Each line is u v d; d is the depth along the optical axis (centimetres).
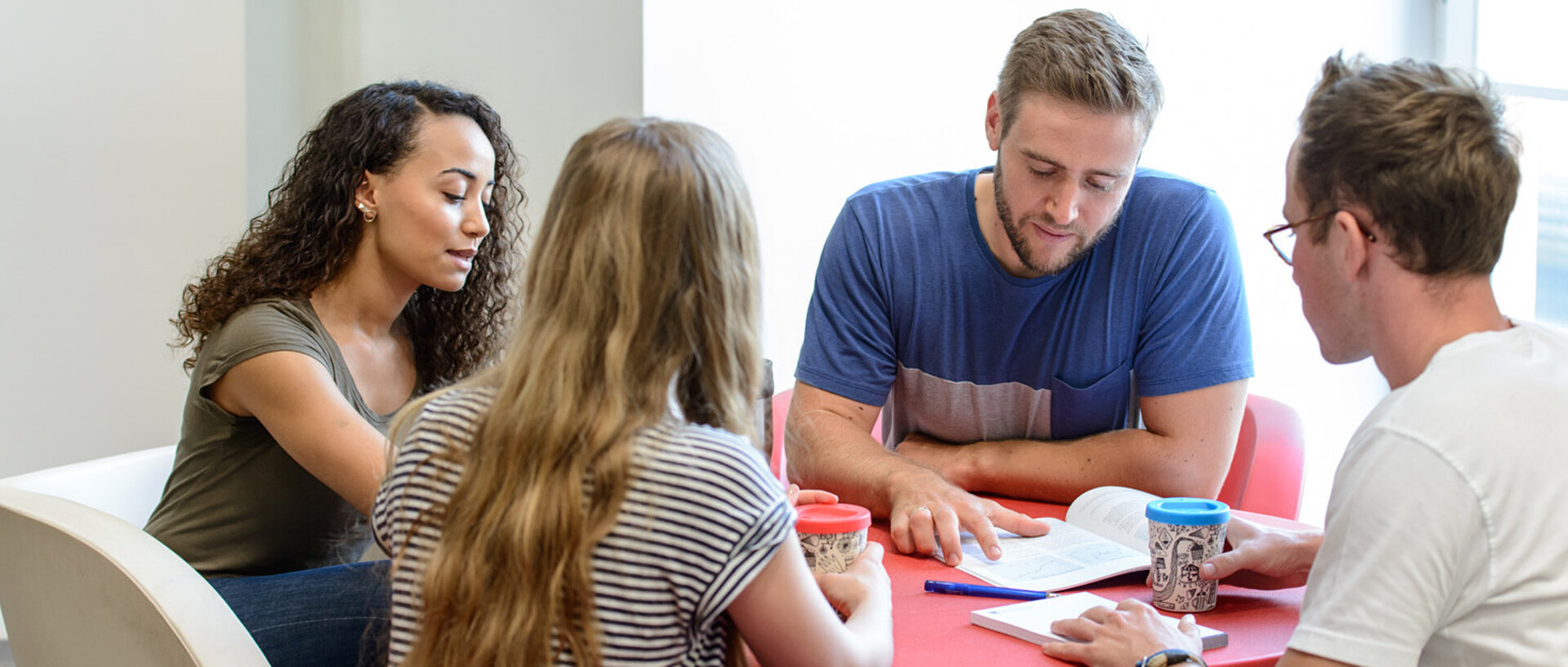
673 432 80
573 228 84
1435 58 306
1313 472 305
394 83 149
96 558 105
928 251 172
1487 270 87
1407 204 85
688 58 239
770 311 256
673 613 79
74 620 111
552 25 234
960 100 272
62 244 224
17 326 222
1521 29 295
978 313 173
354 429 128
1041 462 165
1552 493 80
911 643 101
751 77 247
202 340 142
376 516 89
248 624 123
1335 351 96
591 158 85
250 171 229
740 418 87
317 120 248
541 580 77
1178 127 286
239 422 135
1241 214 297
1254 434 194
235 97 225
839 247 175
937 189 176
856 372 172
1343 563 83
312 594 127
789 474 172
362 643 116
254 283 138
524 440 79
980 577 120
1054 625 100
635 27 229
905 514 134
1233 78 291
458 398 88
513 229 166
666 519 77
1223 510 110
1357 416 313
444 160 142
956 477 166
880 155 265
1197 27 286
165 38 224
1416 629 80
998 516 137
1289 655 84
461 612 79
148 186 225
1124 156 147
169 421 231
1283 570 111
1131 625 96
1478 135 84
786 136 253
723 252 84
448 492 83
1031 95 147
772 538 79
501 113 238
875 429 215
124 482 147
